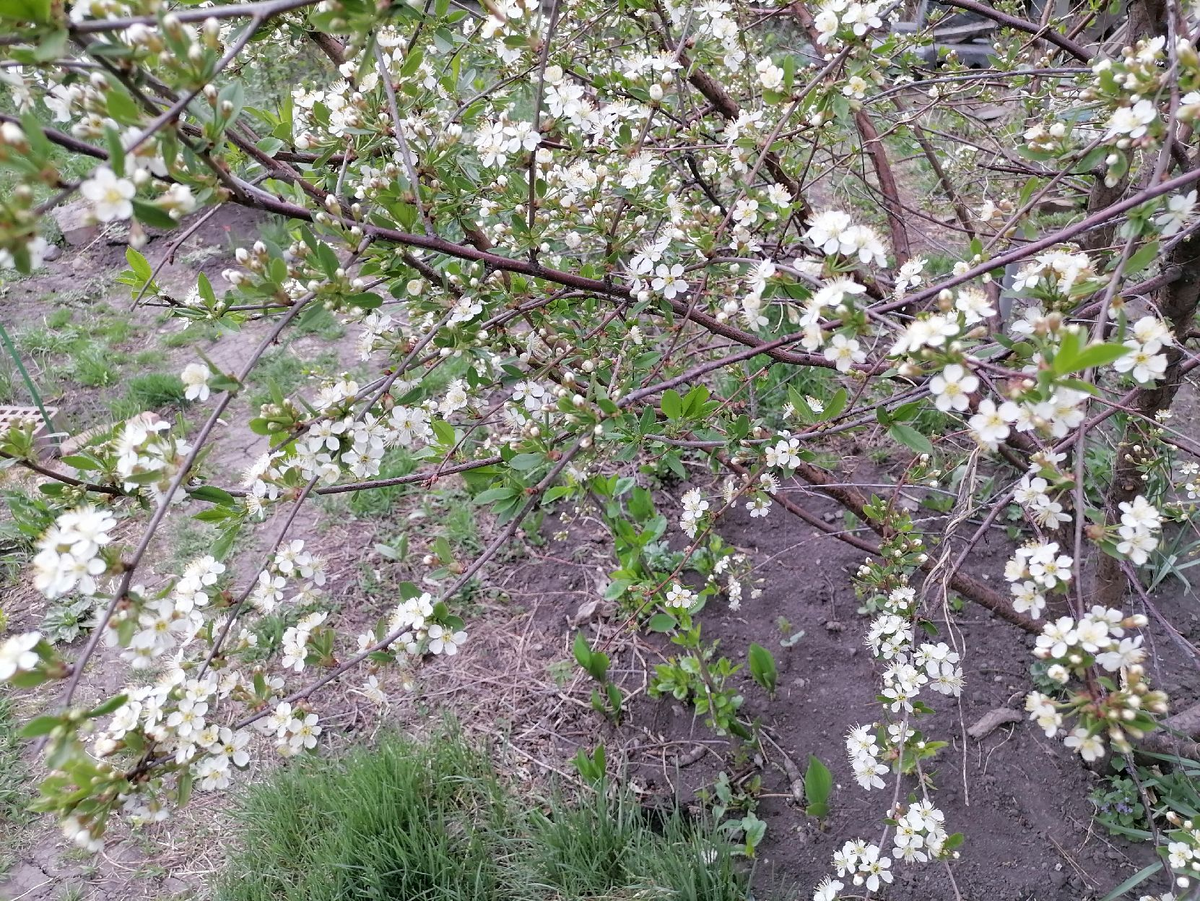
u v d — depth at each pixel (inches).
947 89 108.4
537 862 89.5
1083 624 45.9
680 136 86.0
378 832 90.4
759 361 115.1
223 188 51.1
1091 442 117.5
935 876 88.4
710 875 85.0
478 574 130.7
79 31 40.3
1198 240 65.2
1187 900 67.6
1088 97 54.4
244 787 101.9
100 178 39.4
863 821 94.2
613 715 107.1
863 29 64.0
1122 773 94.2
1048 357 40.1
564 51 83.4
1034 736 99.7
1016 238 86.5
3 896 94.7
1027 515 74.4
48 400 175.5
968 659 109.2
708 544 109.7
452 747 99.2
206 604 57.9
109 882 95.3
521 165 81.8
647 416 65.4
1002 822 92.3
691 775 100.9
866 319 50.1
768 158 87.8
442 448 78.2
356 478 67.7
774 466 73.2
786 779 99.5
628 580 94.0
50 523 75.4
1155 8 68.9
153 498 56.5
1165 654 106.1
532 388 77.9
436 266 67.8
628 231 78.0
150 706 52.2
